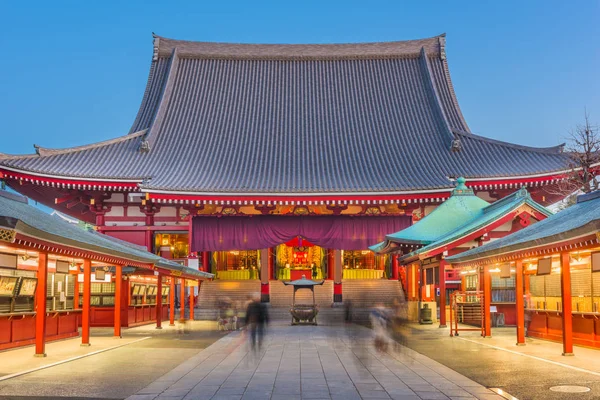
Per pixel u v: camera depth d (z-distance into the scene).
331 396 14.51
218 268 69.12
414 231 39.38
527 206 32.88
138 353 23.44
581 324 24.67
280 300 59.91
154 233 61.62
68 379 16.70
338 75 78.06
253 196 57.16
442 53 78.69
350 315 45.84
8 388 15.16
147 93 75.25
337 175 60.88
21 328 25.27
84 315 25.86
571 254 24.45
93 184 56.56
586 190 54.84
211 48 80.06
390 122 70.56
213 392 15.02
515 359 20.80
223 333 34.28
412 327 36.19
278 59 80.06
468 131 70.56
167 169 60.78
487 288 29.53
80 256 22.92
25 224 17.45
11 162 55.25
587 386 15.45
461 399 14.05
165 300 50.91
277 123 70.75
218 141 67.31
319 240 60.34
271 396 14.52
